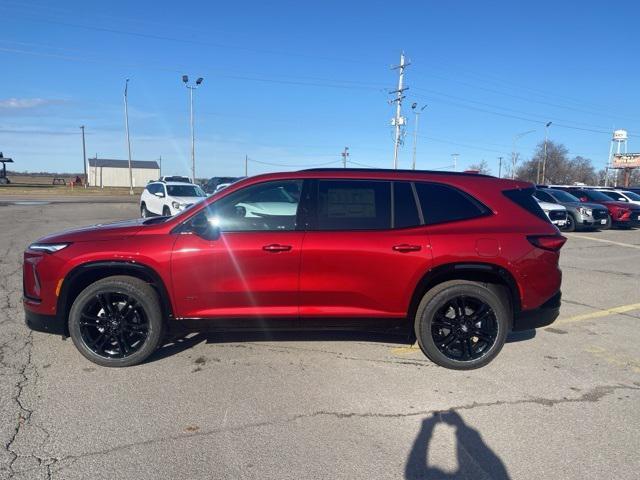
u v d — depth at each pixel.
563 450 3.25
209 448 3.21
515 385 4.24
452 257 4.43
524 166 82.00
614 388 4.21
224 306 4.45
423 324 4.52
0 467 2.96
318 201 4.52
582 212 17.45
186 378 4.26
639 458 3.17
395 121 46.97
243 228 4.44
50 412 3.62
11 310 6.13
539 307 4.61
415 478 2.94
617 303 7.23
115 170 94.25
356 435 3.39
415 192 4.62
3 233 14.01
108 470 2.95
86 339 4.43
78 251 4.33
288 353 4.88
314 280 4.42
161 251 4.33
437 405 3.85
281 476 2.93
